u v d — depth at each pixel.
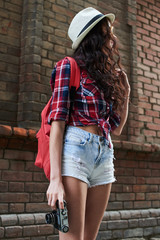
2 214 3.43
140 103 5.14
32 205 3.65
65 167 1.35
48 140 1.42
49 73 4.18
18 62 4.07
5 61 3.97
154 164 5.00
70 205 1.32
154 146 4.84
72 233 1.30
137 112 5.03
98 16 1.52
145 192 4.79
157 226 4.70
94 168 1.43
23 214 3.55
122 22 5.17
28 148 3.70
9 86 3.95
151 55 5.49
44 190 3.78
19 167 3.62
